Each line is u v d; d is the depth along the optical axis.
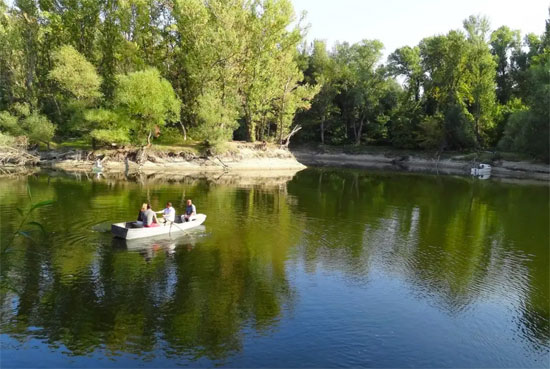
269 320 11.24
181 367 9.02
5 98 55.75
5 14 53.78
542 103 52.47
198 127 51.50
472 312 12.37
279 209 26.19
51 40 56.22
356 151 81.25
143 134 49.41
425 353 10.08
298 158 82.88
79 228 19.36
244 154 55.16
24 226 19.44
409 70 83.25
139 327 10.59
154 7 55.16
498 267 16.34
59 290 12.53
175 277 13.86
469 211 28.44
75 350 9.50
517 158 61.81
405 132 76.69
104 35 55.12
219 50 50.03
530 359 10.05
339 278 14.52
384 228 22.20
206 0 52.06
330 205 28.69
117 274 13.91
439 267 16.12
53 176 39.31
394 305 12.58
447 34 72.44
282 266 15.42
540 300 13.35
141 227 18.38
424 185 43.75
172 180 39.44
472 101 68.19
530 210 29.45
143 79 45.22
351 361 9.57
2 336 9.96
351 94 81.50
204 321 11.03
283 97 59.50
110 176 40.94
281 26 52.28
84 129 46.91
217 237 18.84
